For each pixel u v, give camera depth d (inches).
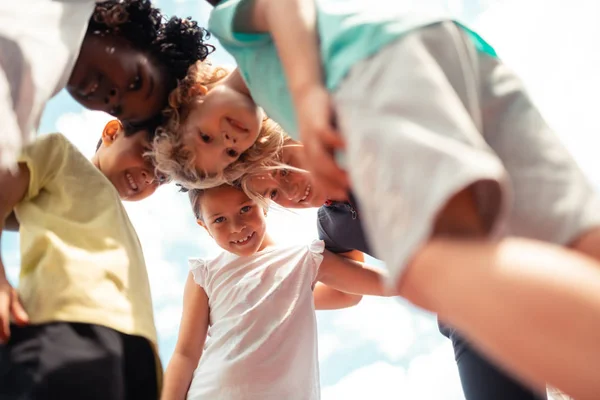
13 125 31.2
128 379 35.4
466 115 27.5
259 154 53.6
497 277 21.2
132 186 50.8
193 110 46.5
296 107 31.0
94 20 42.3
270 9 34.3
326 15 33.3
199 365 58.6
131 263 39.6
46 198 40.4
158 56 45.4
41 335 33.6
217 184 53.8
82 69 41.1
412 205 24.2
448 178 23.5
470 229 24.2
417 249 23.7
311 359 57.7
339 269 63.3
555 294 20.0
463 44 32.1
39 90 32.7
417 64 28.2
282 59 32.9
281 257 62.4
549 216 29.1
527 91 33.6
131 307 37.1
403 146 25.4
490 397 43.0
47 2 35.8
